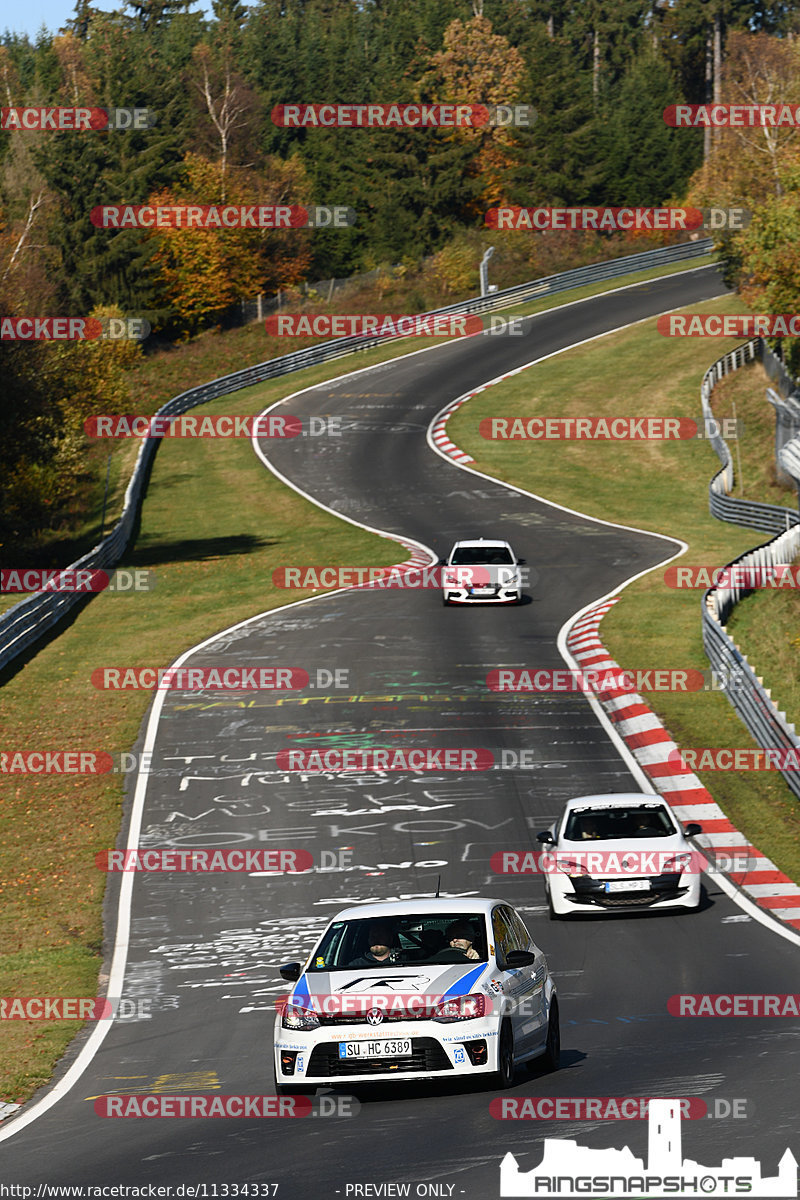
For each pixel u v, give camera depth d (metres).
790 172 124.88
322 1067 21.09
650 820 37.91
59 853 45.88
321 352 160.12
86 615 81.94
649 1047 24.45
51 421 104.44
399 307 180.25
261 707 61.31
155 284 182.00
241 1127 21.00
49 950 37.59
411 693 62.12
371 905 24.55
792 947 32.34
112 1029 30.62
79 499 118.06
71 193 182.12
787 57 179.25
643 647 68.25
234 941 37.47
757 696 53.19
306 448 127.94
